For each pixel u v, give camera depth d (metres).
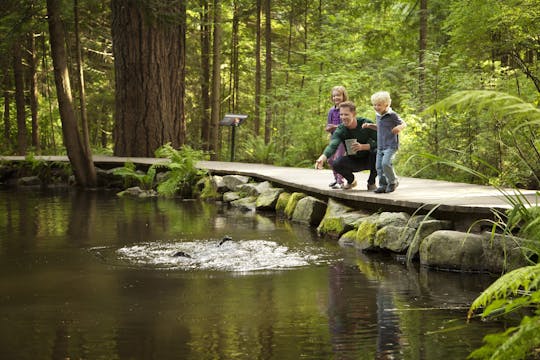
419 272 7.29
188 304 5.84
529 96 12.18
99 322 5.29
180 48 20.56
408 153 13.81
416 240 7.98
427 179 12.25
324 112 20.38
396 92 20.94
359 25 22.64
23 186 18.38
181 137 20.64
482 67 13.78
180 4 19.41
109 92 30.48
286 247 8.74
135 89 20.11
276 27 30.23
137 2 16.72
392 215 8.67
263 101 23.55
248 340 4.80
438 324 5.16
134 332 5.02
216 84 23.19
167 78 20.25
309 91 21.22
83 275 7.05
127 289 6.41
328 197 11.19
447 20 13.02
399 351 4.51
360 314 5.50
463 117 12.79
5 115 30.95
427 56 15.20
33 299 6.05
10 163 19.73
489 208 7.51
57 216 11.86
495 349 2.71
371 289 6.43
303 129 19.69
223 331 5.03
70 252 8.35
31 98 28.83
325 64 22.14
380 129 9.52
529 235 6.41
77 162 17.69
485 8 11.38
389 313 5.52
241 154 23.08
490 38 12.27
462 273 7.27
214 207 13.49
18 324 5.25
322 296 6.14
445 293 6.25
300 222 11.14
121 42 20.17
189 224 10.84
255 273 7.17
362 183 11.67
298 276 7.03
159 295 6.18
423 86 14.80
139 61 20.02
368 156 10.20
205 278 6.89
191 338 4.86
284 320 5.34
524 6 11.05
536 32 11.51
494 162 12.17
